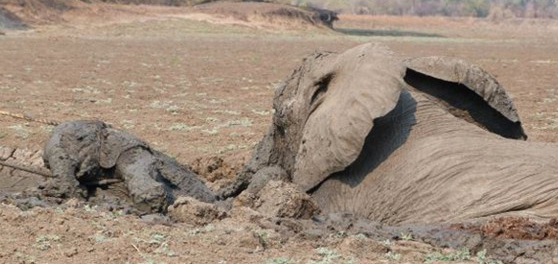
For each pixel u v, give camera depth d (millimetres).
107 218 14156
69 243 12820
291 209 14430
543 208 13500
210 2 103938
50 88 34688
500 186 13758
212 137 24031
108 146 15656
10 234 13203
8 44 59938
